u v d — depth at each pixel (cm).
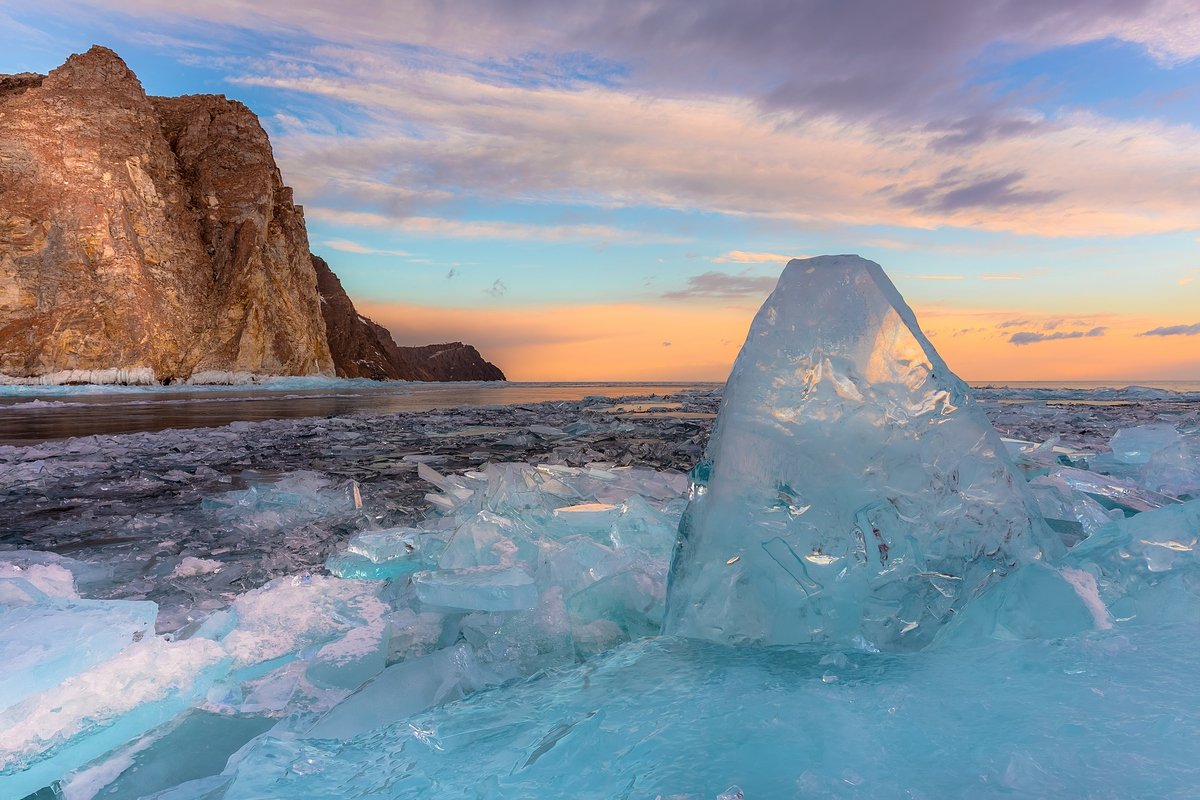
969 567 141
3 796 113
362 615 187
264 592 197
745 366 150
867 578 137
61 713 125
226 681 154
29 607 156
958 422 145
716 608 145
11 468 534
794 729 96
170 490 449
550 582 194
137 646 148
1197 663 105
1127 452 373
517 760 97
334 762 107
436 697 137
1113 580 145
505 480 289
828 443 141
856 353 142
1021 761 79
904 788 78
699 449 634
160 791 110
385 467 548
